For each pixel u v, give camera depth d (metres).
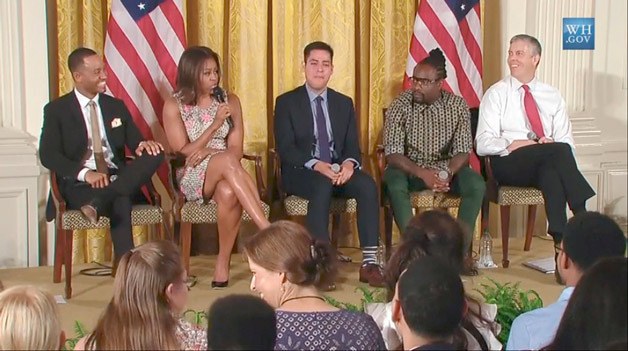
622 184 6.03
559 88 5.81
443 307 1.90
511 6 5.78
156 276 2.34
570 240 2.41
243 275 4.84
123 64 5.05
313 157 4.91
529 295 4.38
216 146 4.75
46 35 4.96
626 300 1.80
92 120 4.61
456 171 4.97
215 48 5.29
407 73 5.45
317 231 4.67
